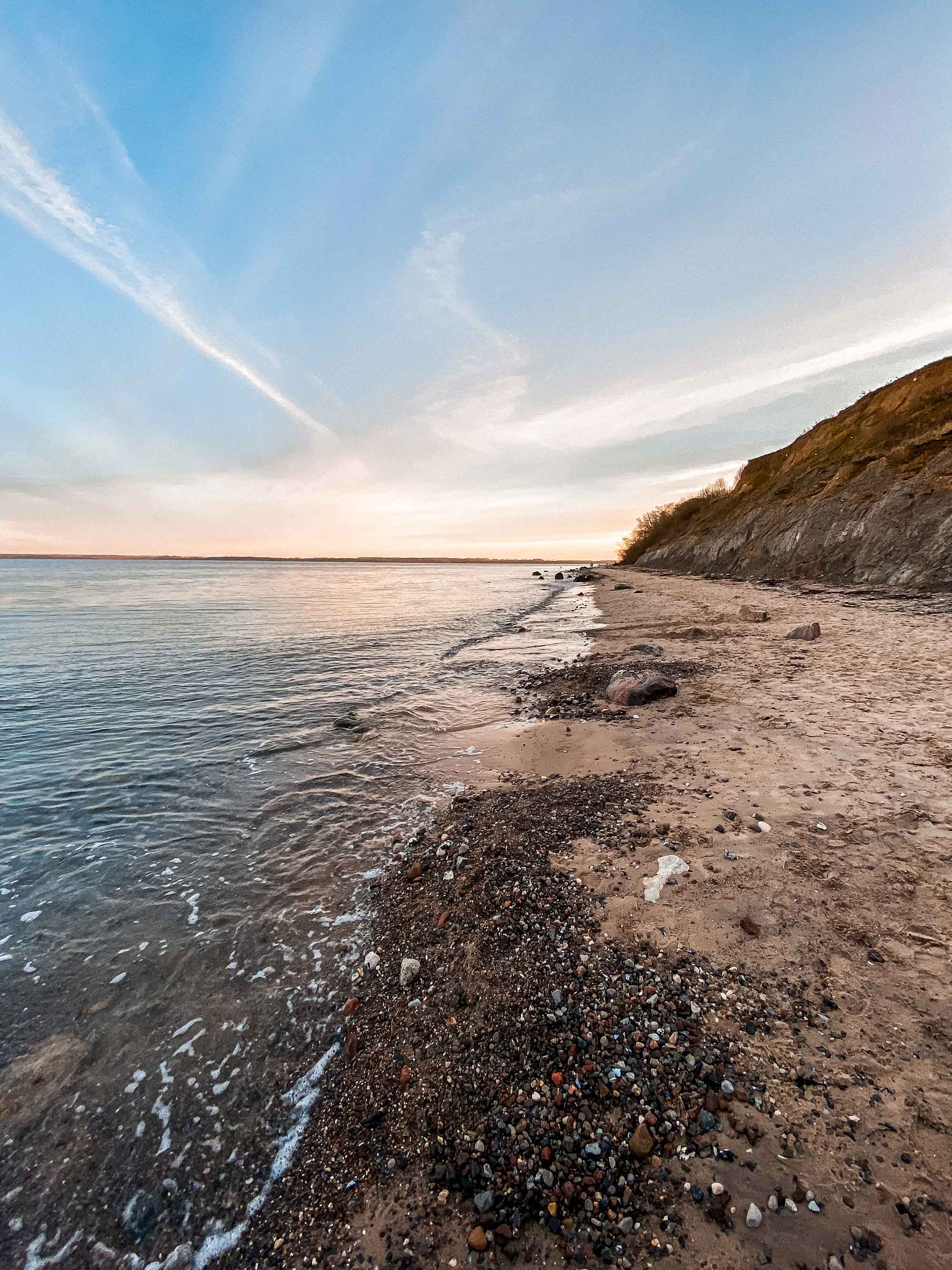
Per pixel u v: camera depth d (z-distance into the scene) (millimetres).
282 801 7184
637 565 72688
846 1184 2283
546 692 12281
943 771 5988
